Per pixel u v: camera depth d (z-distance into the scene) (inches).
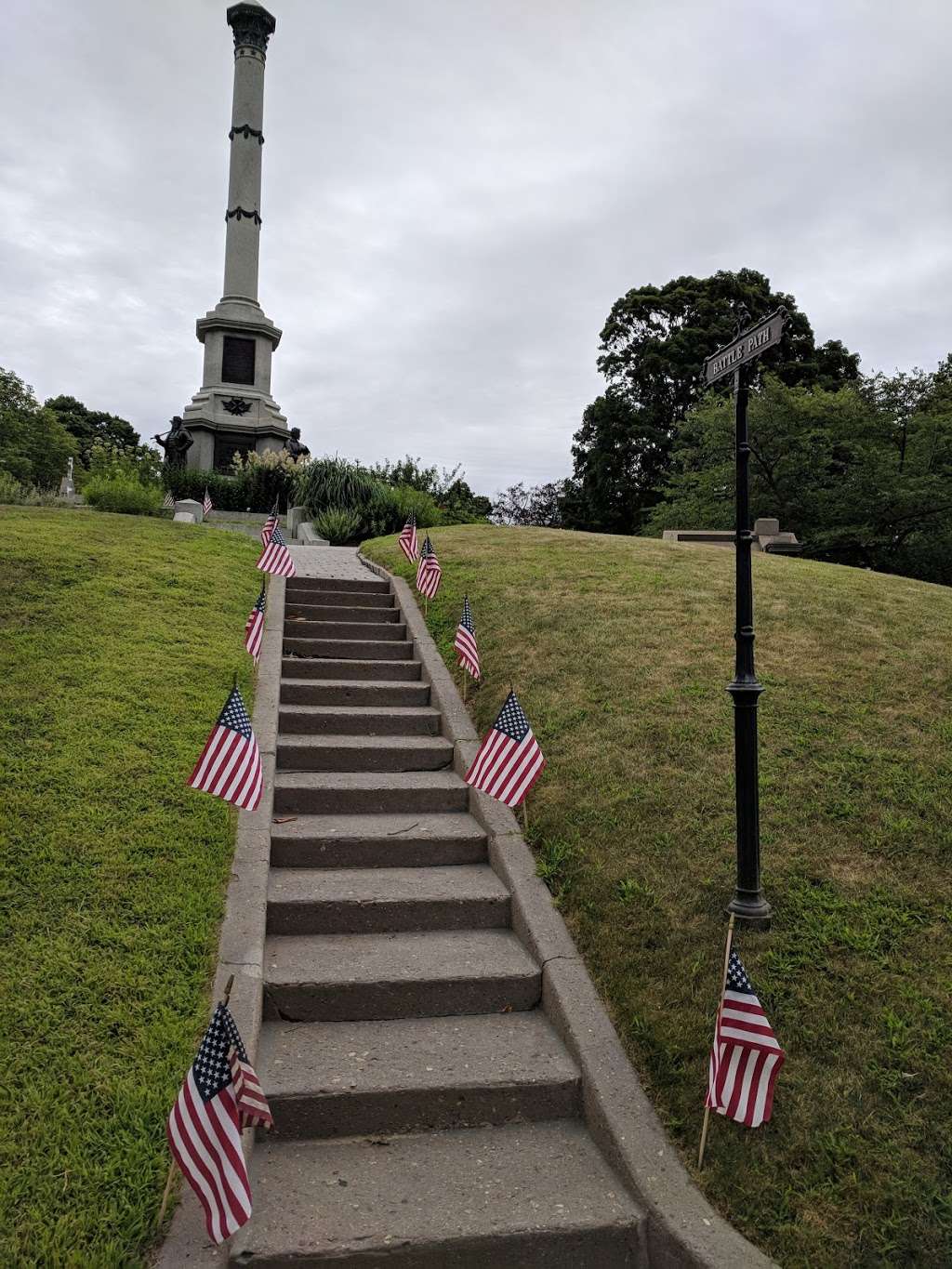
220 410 1106.7
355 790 258.4
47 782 224.4
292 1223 128.9
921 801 221.0
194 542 501.4
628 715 276.7
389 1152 148.3
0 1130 132.1
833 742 251.6
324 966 186.7
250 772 189.9
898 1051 153.0
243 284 1144.2
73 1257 114.5
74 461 2017.7
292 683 324.8
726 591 395.2
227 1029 122.9
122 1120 136.7
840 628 340.2
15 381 1824.6
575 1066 163.2
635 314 1510.8
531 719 285.0
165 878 196.2
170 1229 124.0
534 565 455.8
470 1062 163.9
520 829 236.7
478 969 187.6
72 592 361.1
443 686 327.0
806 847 207.0
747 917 183.8
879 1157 136.6
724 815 221.3
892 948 176.2
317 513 801.6
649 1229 131.8
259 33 1147.9
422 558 399.2
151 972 167.8
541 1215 132.2
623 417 1456.7
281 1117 151.1
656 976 176.2
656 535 1088.8
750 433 939.3
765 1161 137.8
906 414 916.0
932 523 880.3
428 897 210.8
